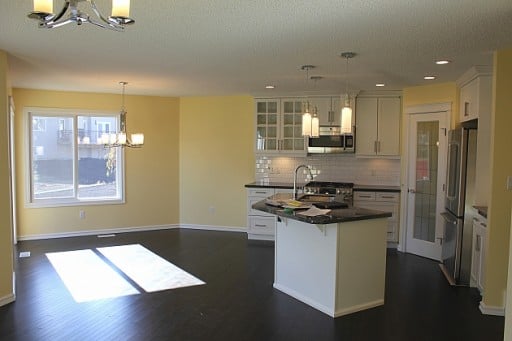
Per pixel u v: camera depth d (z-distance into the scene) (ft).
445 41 11.20
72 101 22.02
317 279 12.96
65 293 13.94
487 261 12.53
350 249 12.50
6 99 12.88
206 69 15.58
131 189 23.59
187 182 24.54
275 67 15.05
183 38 11.23
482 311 12.67
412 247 19.71
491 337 11.05
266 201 14.98
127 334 11.06
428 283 15.40
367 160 22.17
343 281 12.44
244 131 23.54
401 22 9.59
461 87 17.04
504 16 9.11
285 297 13.82
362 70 15.43
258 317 12.23
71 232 22.38
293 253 13.93
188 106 24.29
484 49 12.05
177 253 19.17
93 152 22.98
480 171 14.73
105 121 23.07
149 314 12.34
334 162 22.62
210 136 24.07
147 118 23.67
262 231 21.63
